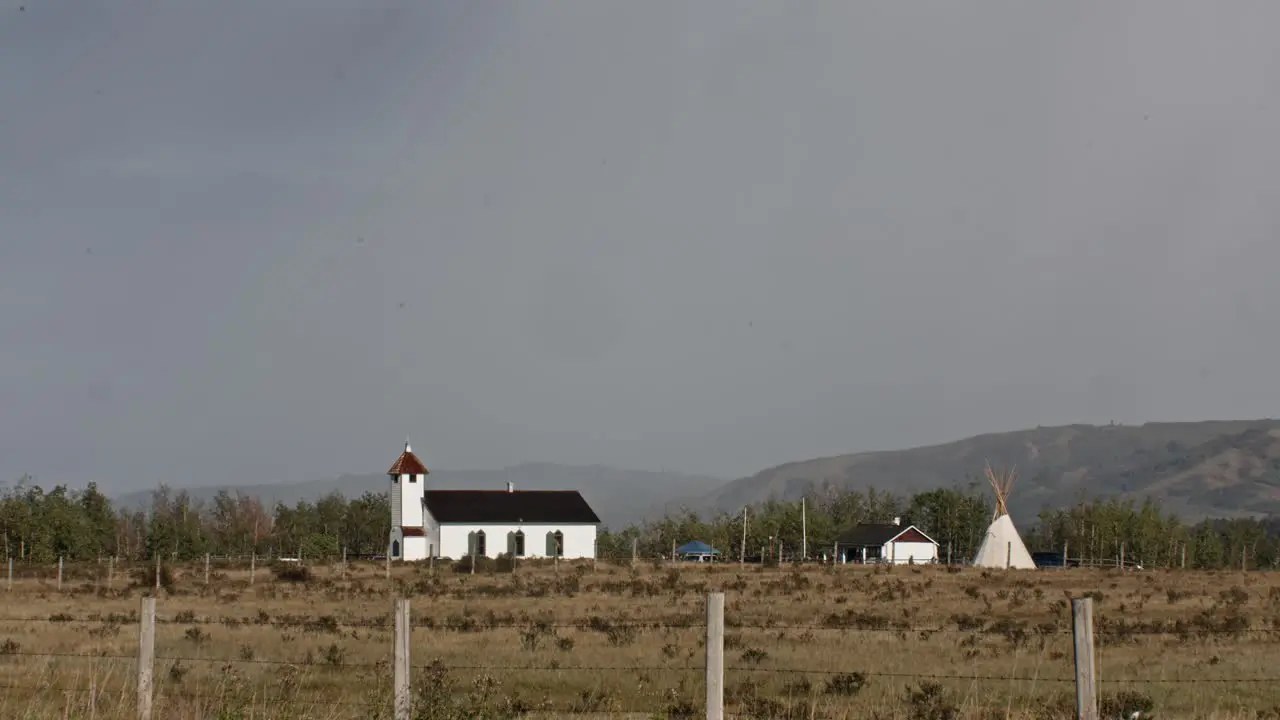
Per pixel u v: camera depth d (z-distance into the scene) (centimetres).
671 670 3366
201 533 15875
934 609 6091
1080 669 1986
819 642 4191
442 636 4347
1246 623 5122
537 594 7456
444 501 14012
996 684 3166
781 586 8081
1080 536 16062
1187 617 5534
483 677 3045
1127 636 4522
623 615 5609
